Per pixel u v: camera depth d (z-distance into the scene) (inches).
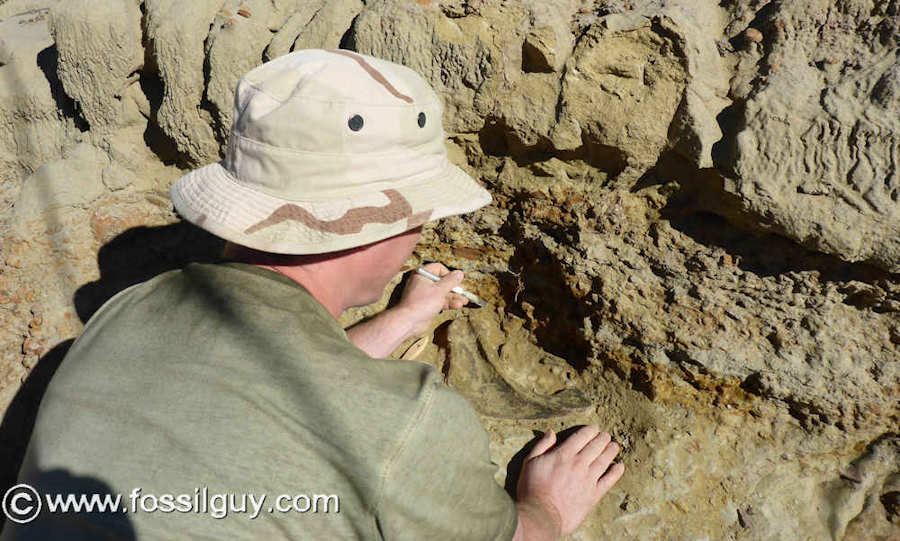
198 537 30.8
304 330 33.8
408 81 38.0
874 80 55.6
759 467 71.2
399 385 33.2
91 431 32.9
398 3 67.6
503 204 78.4
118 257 86.0
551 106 67.1
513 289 85.3
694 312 70.9
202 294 35.8
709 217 67.2
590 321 77.9
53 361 81.7
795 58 59.9
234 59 73.8
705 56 61.8
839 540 68.2
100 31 77.5
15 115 90.3
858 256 57.6
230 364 32.4
